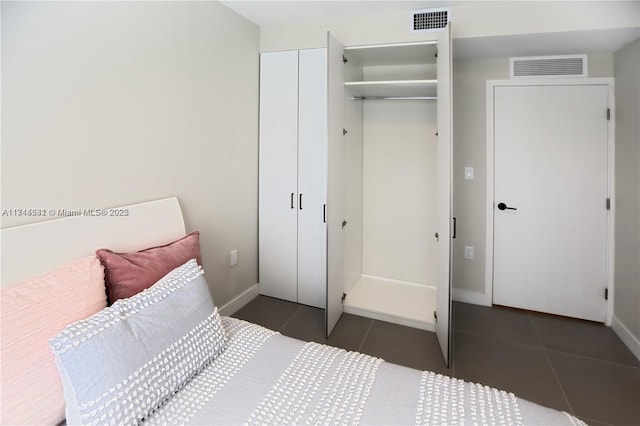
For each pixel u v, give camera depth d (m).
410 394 1.13
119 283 1.35
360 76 3.02
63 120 1.42
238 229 2.75
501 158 2.82
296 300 2.98
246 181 2.82
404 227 3.23
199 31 2.18
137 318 1.11
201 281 1.40
